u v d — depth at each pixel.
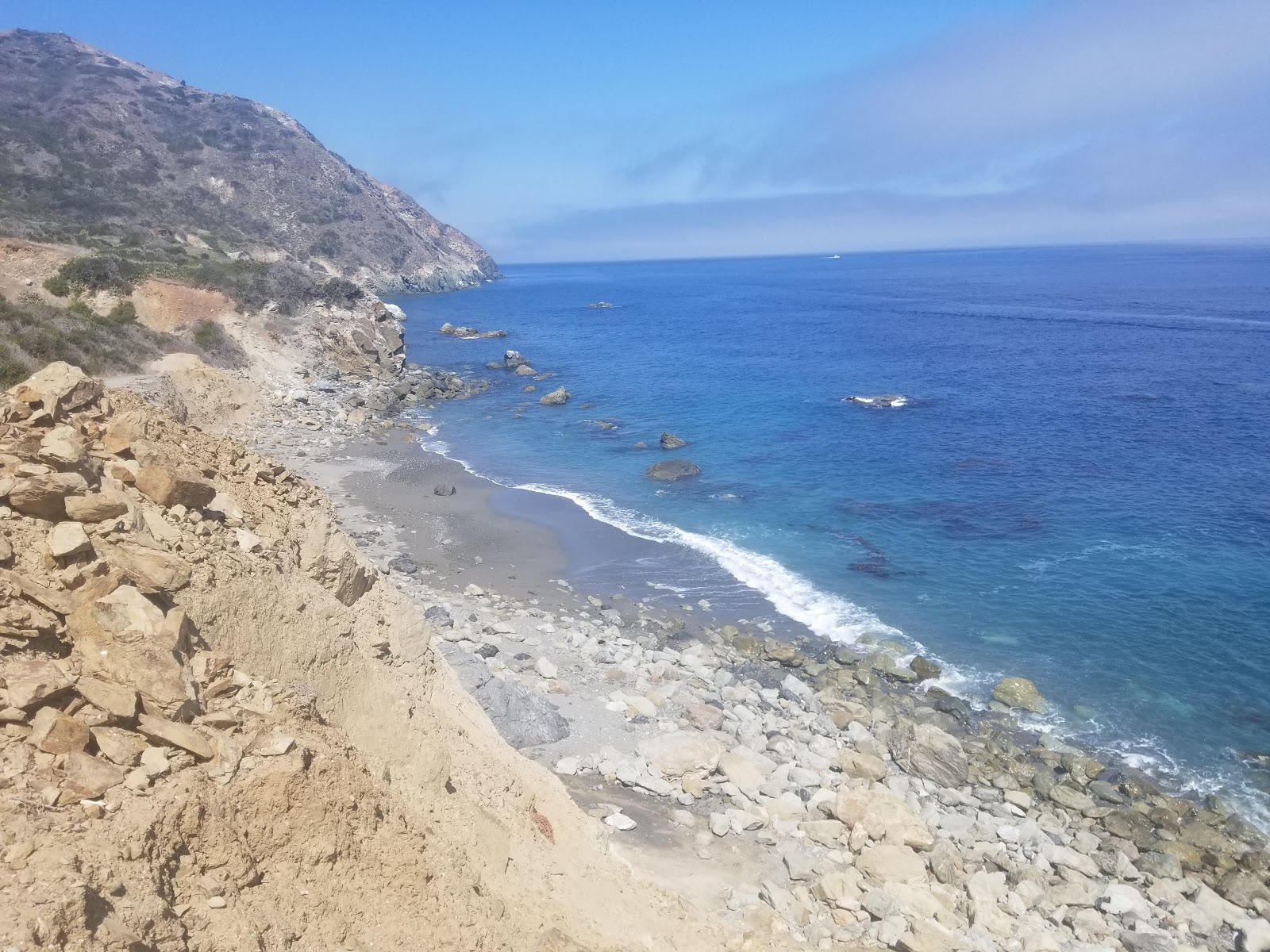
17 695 7.37
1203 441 45.25
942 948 13.23
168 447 12.88
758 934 13.22
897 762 20.30
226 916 7.36
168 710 8.18
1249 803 19.36
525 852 12.21
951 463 43.47
